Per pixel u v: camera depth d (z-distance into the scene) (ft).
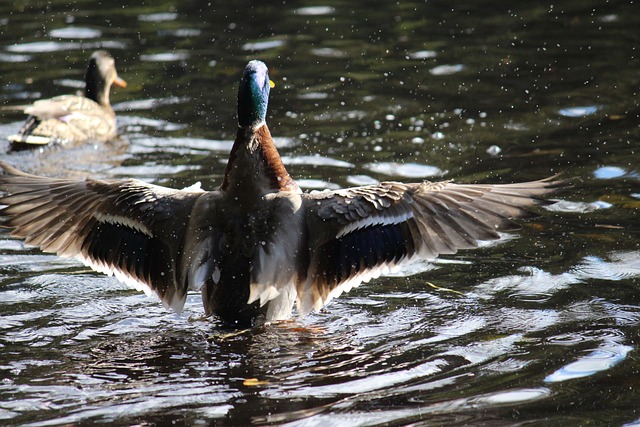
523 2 79.36
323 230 32.40
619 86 59.88
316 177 47.78
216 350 30.81
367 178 47.55
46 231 33.35
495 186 32.01
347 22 75.82
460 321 32.63
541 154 49.70
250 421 25.68
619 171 46.62
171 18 77.82
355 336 31.71
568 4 78.43
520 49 68.03
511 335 31.24
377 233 32.19
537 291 34.86
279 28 74.69
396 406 26.40
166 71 66.33
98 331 32.65
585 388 27.12
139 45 71.31
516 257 38.09
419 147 51.70
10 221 32.91
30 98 62.08
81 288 36.55
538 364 28.91
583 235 39.68
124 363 29.94
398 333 31.91
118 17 78.18
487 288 35.45
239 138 33.94
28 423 25.76
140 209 33.30
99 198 33.73
